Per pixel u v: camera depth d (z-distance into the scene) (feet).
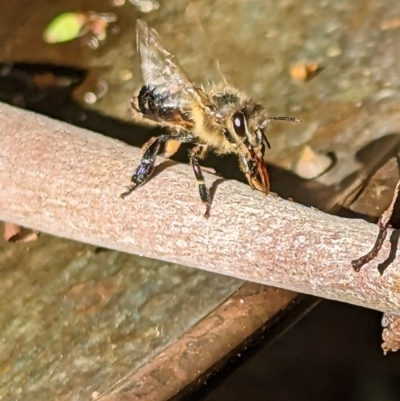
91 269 0.69
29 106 0.74
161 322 0.67
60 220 0.64
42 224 0.64
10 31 0.76
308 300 0.65
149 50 0.66
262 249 0.61
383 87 0.72
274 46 0.75
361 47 0.74
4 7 0.77
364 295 0.60
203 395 0.65
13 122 0.65
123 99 0.74
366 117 0.71
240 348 0.65
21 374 0.67
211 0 0.76
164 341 0.67
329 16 0.75
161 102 0.65
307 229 0.61
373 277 0.59
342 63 0.74
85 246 0.70
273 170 0.70
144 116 0.67
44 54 0.75
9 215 0.65
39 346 0.68
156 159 0.64
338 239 0.60
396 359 0.71
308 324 0.71
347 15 0.75
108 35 0.76
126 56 0.75
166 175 0.63
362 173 0.68
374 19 0.75
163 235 0.62
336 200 0.68
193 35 0.75
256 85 0.73
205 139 0.65
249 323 0.65
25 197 0.64
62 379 0.67
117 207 0.63
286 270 0.61
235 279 0.68
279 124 0.72
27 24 0.76
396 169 0.68
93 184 0.63
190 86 0.65
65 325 0.68
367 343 0.71
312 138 0.71
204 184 0.63
